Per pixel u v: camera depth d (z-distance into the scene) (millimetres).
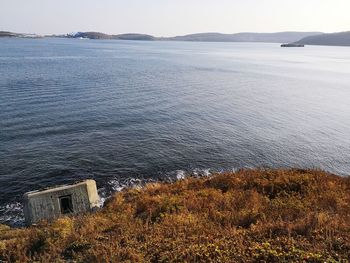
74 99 62375
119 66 126750
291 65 161500
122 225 14164
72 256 11336
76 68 112875
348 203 16734
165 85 85125
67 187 21578
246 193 18984
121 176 32562
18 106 54844
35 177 31219
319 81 105375
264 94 79812
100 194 28875
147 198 19422
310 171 24234
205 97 72250
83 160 35312
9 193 28266
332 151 42656
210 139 44406
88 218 16094
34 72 96750
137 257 10125
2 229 18250
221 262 9453
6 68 103750
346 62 189000
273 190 20016
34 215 20516
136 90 75500
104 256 10297
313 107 66875
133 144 40781
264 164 37656
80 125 46812
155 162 36125
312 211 15062
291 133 48969
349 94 83312
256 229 12000
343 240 10438
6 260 11859
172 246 10820
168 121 51625
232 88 86688
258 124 52875
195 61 168500
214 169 35531
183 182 24188
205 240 11305
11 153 35969
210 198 18297
